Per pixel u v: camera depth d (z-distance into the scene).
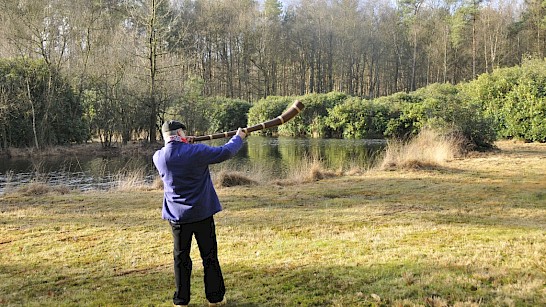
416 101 29.77
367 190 9.40
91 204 8.48
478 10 46.31
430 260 4.47
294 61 54.25
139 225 6.66
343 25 51.31
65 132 25.98
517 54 45.91
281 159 19.12
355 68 57.69
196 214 3.24
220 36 50.44
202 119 29.33
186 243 3.36
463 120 15.68
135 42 26.67
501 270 4.09
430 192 8.88
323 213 7.19
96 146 25.53
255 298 3.70
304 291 3.81
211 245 3.42
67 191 10.22
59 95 25.17
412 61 53.41
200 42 49.38
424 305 3.40
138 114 26.53
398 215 6.86
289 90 57.09
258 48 49.12
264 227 6.34
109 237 5.99
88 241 5.82
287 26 53.12
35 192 9.92
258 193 9.40
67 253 5.30
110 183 14.10
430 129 16.11
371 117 29.41
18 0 24.88
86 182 14.45
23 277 4.51
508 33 47.00
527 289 3.61
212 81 51.00
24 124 23.81
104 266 4.78
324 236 5.72
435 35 51.03
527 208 7.06
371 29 53.56
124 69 26.30
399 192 9.02
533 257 4.43
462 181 10.00
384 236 5.57
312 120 32.25
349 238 5.54
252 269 4.45
